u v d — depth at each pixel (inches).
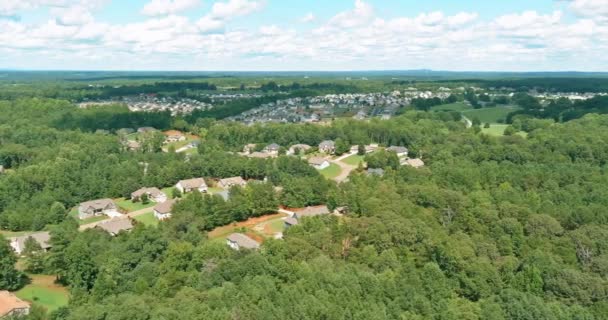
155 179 7706.7
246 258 4138.8
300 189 6692.9
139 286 4079.7
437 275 3868.1
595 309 3639.3
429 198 5556.1
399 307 3476.9
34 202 6727.4
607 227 4837.6
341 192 6220.5
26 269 5022.1
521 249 4485.7
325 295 3494.1
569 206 5502.0
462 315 3454.7
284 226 5999.0
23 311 3922.2
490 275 3959.2
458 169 6850.4
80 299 3961.6
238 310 3334.2
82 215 6737.2
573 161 7711.6
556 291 3858.3
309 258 4271.7
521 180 6456.7
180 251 4544.8
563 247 4478.3
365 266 4104.3
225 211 6087.6
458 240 4503.0
